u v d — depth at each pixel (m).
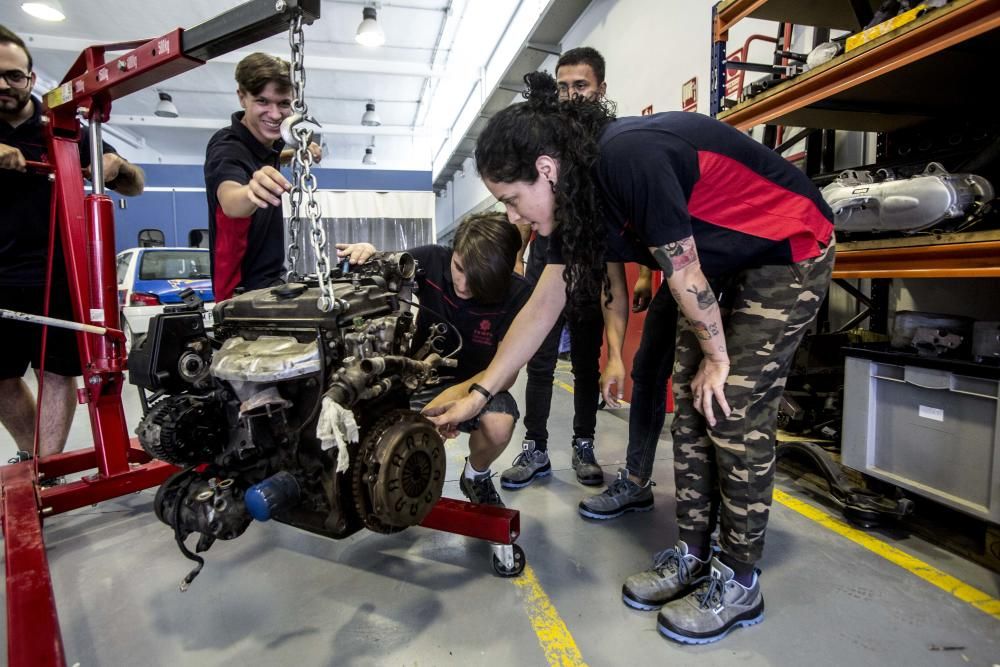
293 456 1.04
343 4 6.86
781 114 1.95
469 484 1.73
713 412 1.18
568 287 1.15
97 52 1.65
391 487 0.94
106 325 1.80
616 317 1.79
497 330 1.74
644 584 1.33
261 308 1.07
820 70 1.74
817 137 2.50
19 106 2.01
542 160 1.01
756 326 1.15
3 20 7.08
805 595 1.35
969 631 1.19
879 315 2.39
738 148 1.04
